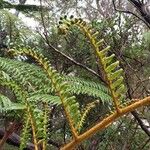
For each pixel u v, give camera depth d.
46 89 1.83
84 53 4.89
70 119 0.95
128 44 5.12
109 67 0.94
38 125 1.05
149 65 5.06
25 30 5.00
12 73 2.03
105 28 4.69
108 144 4.15
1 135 3.57
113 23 4.77
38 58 0.97
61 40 5.19
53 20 5.69
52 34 5.23
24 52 0.96
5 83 1.06
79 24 0.92
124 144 4.12
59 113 4.22
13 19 4.86
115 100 0.92
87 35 0.94
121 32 4.72
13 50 0.96
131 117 4.39
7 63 2.00
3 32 4.80
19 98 1.06
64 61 4.86
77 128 0.95
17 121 2.30
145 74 4.93
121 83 0.95
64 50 4.97
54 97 1.79
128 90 3.45
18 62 2.02
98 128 0.92
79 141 0.93
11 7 6.40
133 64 5.10
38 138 1.11
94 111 4.21
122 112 0.91
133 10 6.42
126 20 5.04
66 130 4.55
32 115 1.05
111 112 0.94
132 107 0.91
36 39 5.04
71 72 4.87
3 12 4.85
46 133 1.06
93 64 4.67
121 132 4.39
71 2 6.39
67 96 0.97
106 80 0.93
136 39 5.27
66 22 0.91
